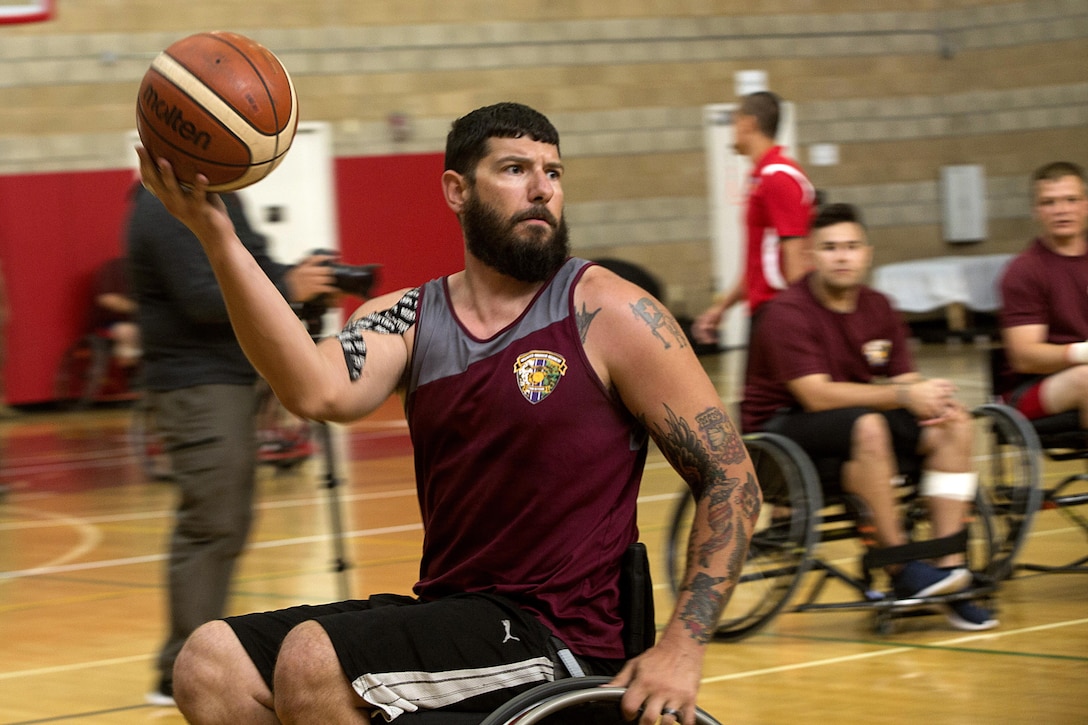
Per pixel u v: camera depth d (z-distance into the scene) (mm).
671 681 3664
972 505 7738
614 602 3984
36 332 22188
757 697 6363
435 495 4098
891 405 7426
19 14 19500
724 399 18562
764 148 9742
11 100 22422
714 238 26375
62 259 22312
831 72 27172
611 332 3920
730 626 7480
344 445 17484
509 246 3906
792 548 7281
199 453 6523
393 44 24375
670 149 26078
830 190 27359
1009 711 5938
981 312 26109
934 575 7336
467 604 3844
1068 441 8242
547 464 3898
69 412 22219
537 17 25203
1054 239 8477
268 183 23797
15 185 22062
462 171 4000
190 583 6582
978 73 27672
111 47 22734
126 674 7305
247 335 3857
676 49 26047
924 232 27938
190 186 3756
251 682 3879
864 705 6152
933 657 6918
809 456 7594
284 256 23922
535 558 3922
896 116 27609
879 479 7355
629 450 4035
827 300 7777
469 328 4043
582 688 3697
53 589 9664
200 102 3697
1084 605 7812
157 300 6539
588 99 25594
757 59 26625
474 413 3949
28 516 13016
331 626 3703
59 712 6625
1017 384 8688
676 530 8039
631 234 25906
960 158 27984
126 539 11602
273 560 10133
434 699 3705
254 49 3871
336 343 4066
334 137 24078
